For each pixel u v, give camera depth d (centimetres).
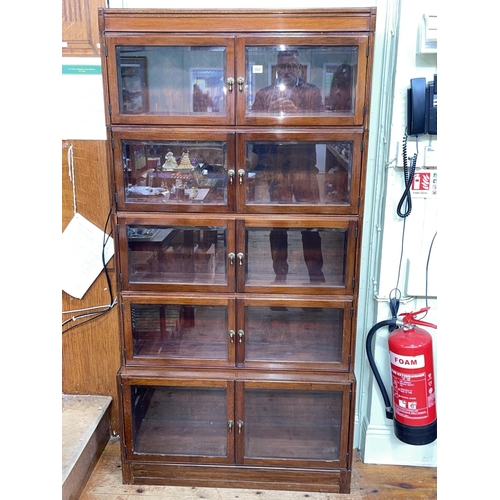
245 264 182
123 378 190
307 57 169
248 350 195
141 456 197
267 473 196
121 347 192
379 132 196
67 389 228
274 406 199
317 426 201
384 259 199
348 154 173
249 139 170
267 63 169
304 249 187
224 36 162
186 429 204
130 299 186
